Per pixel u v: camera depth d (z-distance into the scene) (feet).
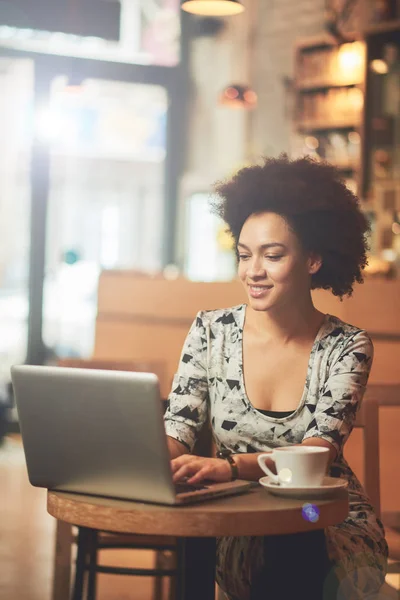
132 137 40.83
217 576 7.75
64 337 36.73
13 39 29.71
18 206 35.83
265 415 7.93
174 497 6.11
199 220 37.70
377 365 14.46
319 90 32.01
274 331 8.08
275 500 6.41
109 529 6.10
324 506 6.27
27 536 16.97
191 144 38.91
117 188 40.86
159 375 12.39
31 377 6.45
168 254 36.68
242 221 8.17
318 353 7.98
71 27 30.48
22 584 14.06
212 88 38.14
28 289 29.27
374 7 29.32
